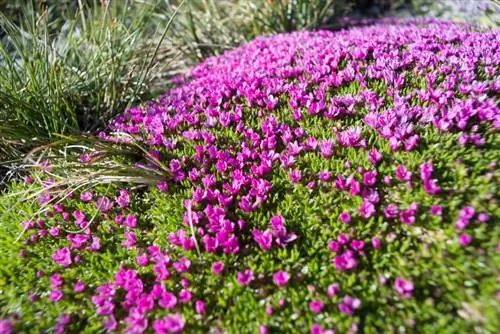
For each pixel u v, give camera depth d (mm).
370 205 312
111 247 344
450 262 285
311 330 263
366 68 452
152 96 572
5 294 325
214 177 359
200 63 674
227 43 714
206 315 290
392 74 419
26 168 430
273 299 289
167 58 684
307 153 367
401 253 298
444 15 729
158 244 334
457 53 449
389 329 263
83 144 415
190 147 403
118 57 545
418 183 323
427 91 395
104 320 291
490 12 645
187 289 304
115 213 366
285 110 419
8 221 379
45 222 368
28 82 459
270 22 710
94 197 380
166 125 436
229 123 421
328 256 304
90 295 316
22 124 439
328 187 344
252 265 306
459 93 383
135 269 324
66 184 371
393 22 711
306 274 297
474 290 271
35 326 297
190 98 473
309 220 323
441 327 259
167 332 280
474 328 256
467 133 344
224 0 786
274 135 383
